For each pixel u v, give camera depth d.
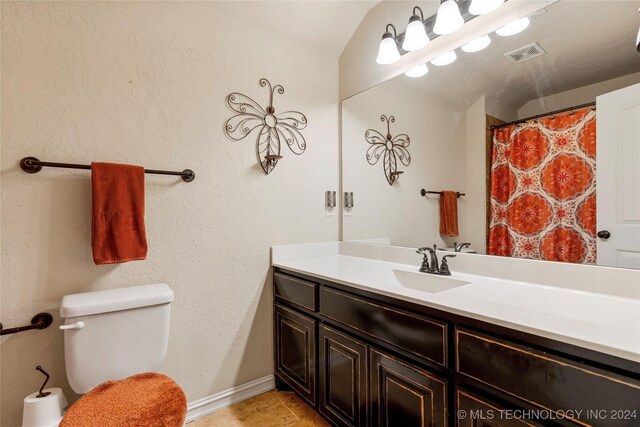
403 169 1.80
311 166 2.05
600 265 1.09
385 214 1.89
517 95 1.31
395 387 1.14
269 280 1.89
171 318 1.56
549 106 1.22
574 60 1.15
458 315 0.95
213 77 1.68
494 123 1.39
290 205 1.96
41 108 1.25
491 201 1.40
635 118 1.02
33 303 1.24
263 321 1.87
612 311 0.92
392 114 1.84
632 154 1.02
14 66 1.21
